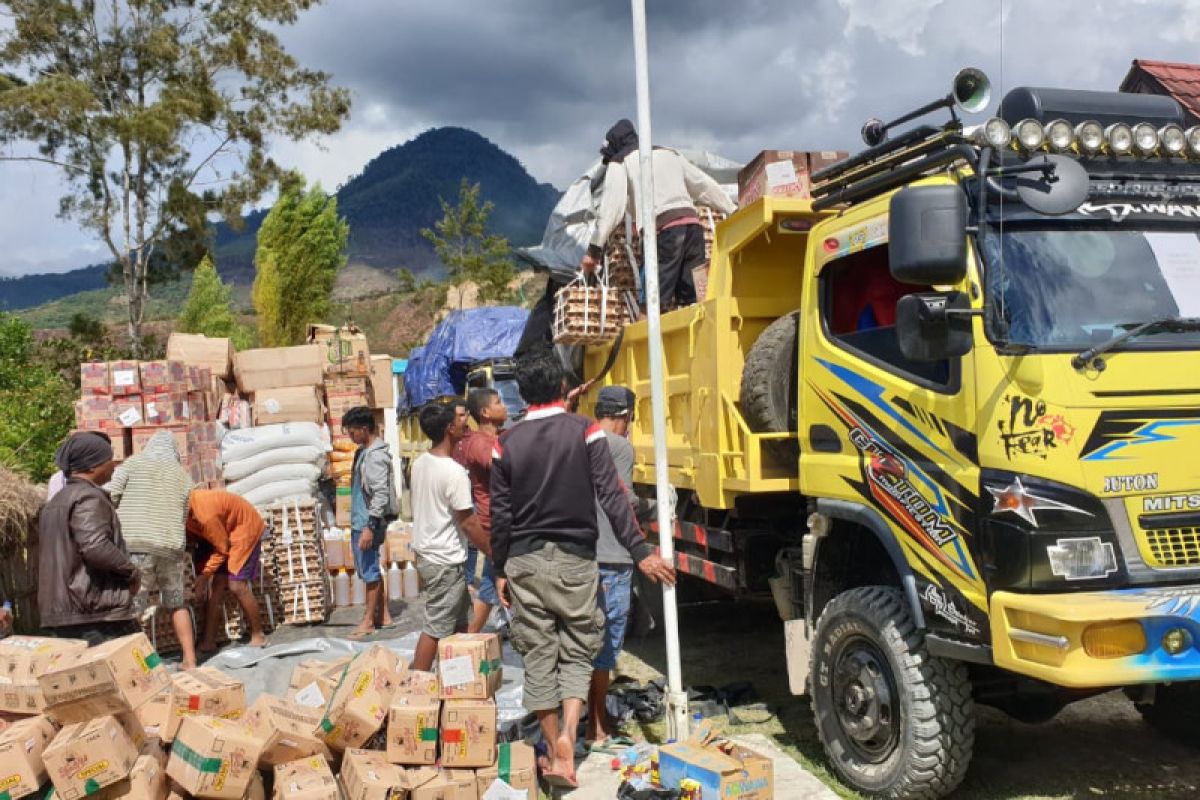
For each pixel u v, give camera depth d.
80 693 4.20
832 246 5.26
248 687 7.15
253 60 25.59
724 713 6.26
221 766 4.22
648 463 7.37
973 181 4.35
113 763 4.04
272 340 33.66
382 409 16.77
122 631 6.02
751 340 6.16
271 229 33.75
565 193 8.57
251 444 10.81
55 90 22.94
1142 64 13.97
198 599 8.74
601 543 5.70
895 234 4.12
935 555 4.43
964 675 4.55
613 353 7.94
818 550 5.36
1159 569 4.03
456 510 6.06
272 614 9.34
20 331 17.06
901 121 5.02
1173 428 4.09
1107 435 4.02
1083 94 4.96
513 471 5.04
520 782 4.73
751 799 4.48
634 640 8.33
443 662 4.90
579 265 8.21
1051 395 4.02
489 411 6.65
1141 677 3.75
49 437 13.43
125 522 7.39
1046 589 3.96
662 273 7.50
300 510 9.80
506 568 5.07
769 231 5.93
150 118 23.64
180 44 25.50
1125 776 5.06
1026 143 4.29
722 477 6.04
